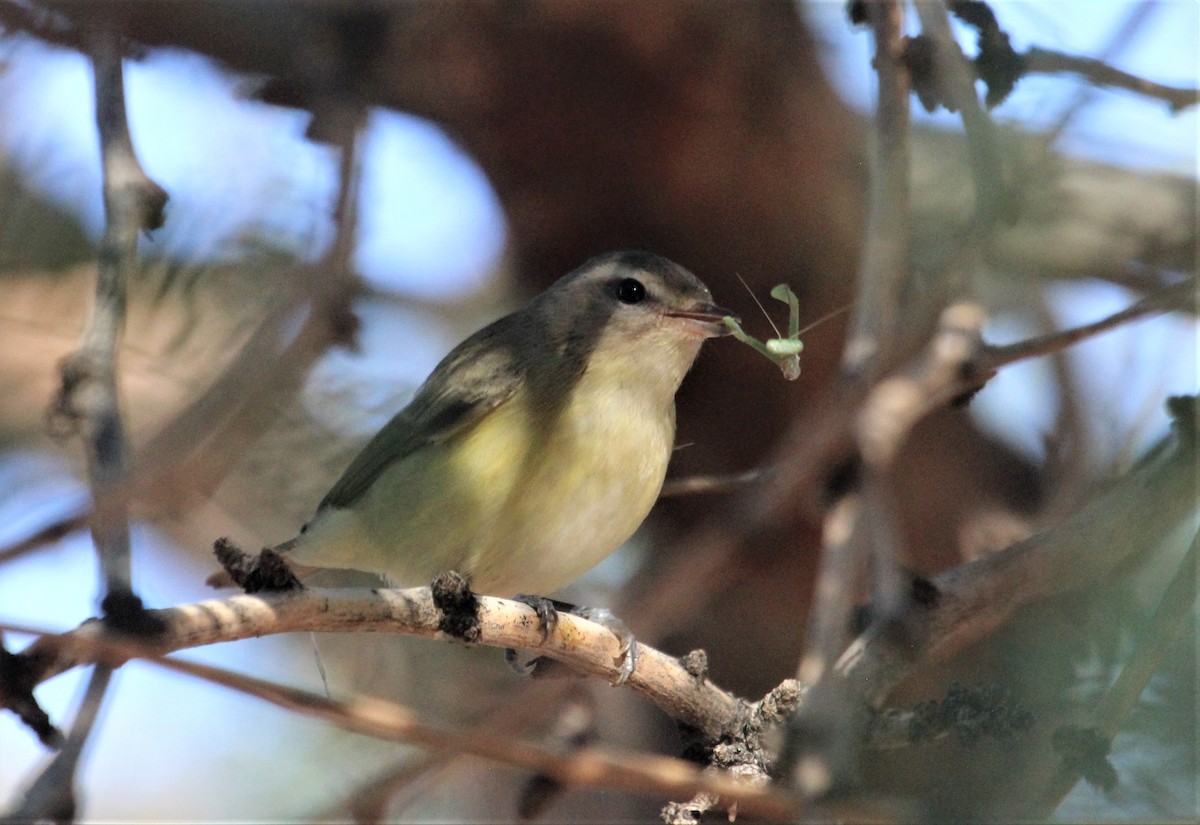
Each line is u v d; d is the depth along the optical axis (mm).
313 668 12086
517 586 10367
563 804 11859
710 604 12477
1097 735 6242
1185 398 7531
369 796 8578
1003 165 9406
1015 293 13820
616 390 10320
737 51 13297
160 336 10336
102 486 6148
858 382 8914
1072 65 8977
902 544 11570
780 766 7902
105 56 8273
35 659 5230
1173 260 13641
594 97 13469
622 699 11734
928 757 8477
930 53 9031
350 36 12242
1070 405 11375
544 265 14383
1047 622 7453
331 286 8938
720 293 13641
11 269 10430
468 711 11555
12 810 4859
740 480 10023
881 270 9094
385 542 10359
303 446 11805
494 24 13125
